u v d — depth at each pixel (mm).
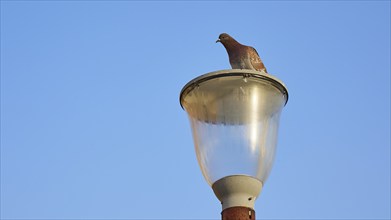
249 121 7250
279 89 7445
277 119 7543
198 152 7496
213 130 7297
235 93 7262
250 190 7078
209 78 7234
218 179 7148
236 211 6992
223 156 7172
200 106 7398
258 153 7199
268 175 7371
